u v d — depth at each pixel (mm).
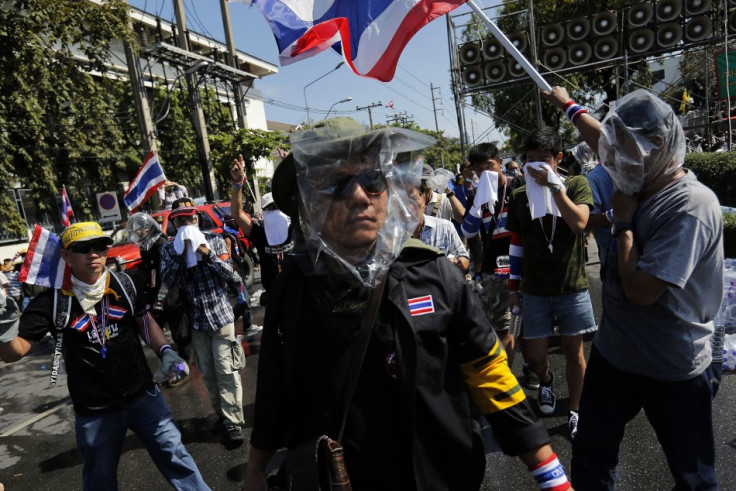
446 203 4375
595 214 2811
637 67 18922
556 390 3654
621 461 2713
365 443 1080
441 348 1104
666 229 1579
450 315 1124
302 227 1148
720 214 1602
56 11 10422
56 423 4379
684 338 1668
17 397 5172
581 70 14820
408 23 2996
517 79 14719
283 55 3350
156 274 5020
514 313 3258
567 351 2979
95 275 2318
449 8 2871
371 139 1054
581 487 1894
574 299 2918
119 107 17203
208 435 3686
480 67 14859
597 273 7137
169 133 18062
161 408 2479
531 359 3191
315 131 1089
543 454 1153
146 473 3285
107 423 2326
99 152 15234
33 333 2250
